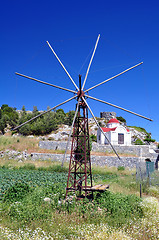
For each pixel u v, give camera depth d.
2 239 6.78
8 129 78.62
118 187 16.98
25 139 47.78
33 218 8.74
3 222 8.52
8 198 11.34
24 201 10.59
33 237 7.00
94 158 38.41
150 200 10.48
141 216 9.86
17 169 32.12
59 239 7.24
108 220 8.95
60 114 81.19
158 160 36.19
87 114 13.64
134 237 7.69
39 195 11.80
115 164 37.91
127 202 11.06
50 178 22.59
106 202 10.75
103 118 86.88
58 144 45.00
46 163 36.84
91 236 7.32
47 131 70.62
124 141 51.69
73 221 8.79
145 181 17.88
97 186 12.82
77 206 10.34
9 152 41.44
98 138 55.78
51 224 8.29
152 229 8.16
